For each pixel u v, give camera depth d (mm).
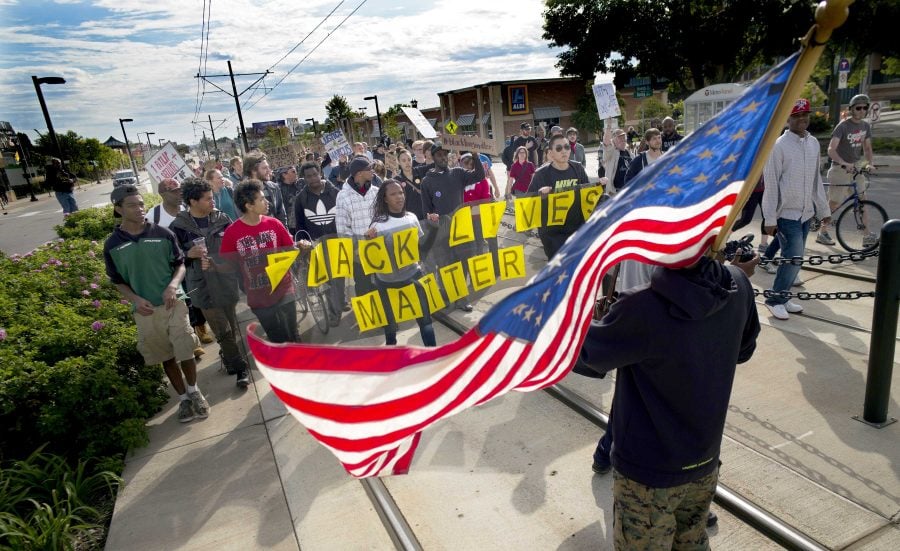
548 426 4086
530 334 1646
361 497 3557
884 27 20891
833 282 6207
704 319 1801
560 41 26875
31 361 4500
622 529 2092
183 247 5348
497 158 39375
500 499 3381
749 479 3279
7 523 3350
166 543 3320
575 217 5531
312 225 6988
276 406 4863
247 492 3732
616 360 1838
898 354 4465
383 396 1792
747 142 1673
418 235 4719
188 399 4770
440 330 5926
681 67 25984
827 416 3814
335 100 58781
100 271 6953
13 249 16281
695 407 1874
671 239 1795
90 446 4176
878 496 3068
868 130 7066
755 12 22094
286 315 4641
